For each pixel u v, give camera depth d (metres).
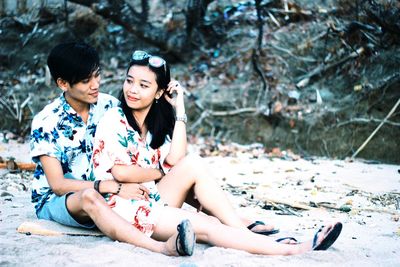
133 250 4.36
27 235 4.73
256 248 4.39
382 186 7.29
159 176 4.75
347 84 10.20
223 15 11.52
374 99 9.84
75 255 4.23
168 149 4.93
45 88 10.88
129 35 11.60
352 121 9.72
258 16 10.63
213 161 8.72
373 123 9.63
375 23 10.53
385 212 6.03
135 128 4.73
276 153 9.49
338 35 10.70
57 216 4.80
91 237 4.70
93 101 4.73
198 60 11.22
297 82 10.45
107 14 10.68
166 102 4.89
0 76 11.16
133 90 4.63
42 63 11.34
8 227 4.94
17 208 5.67
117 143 4.63
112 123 4.66
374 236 5.09
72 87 4.66
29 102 10.57
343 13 10.98
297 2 11.27
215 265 4.09
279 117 10.02
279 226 5.39
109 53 11.47
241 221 4.68
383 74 10.05
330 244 4.41
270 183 7.34
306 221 5.61
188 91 10.62
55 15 11.77
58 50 4.61
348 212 6.01
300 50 10.79
